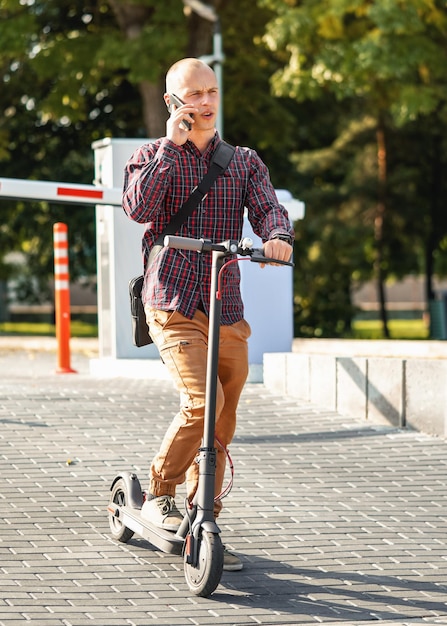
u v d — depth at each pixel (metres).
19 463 11.91
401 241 60.59
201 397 8.54
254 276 17.61
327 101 51.91
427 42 34.03
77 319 67.38
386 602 8.26
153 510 8.91
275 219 8.56
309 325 52.03
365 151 58.44
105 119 48.31
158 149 8.42
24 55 40.47
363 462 12.55
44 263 50.28
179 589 8.41
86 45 38.69
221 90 38.31
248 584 8.58
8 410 14.26
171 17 36.97
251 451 12.89
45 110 40.62
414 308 116.88
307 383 15.62
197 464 9.06
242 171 8.73
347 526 10.21
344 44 34.19
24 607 7.85
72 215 48.56
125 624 7.60
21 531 9.71
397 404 14.20
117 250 18.70
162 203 8.59
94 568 8.83
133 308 8.98
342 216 58.28
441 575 8.93
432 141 57.44
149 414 14.42
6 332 47.12
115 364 18.77
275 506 10.78
